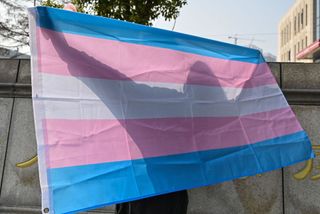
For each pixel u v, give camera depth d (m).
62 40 2.35
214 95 2.90
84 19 2.45
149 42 2.71
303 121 3.91
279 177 3.83
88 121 2.34
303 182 3.81
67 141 2.24
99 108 2.39
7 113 4.19
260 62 3.23
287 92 3.94
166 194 2.52
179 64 2.81
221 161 2.77
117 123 2.43
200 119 2.79
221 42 3.09
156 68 2.69
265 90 3.14
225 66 3.04
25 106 4.18
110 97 2.45
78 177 2.21
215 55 3.02
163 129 2.60
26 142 4.10
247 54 3.20
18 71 4.30
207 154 2.74
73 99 2.31
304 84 4.02
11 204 3.98
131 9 6.12
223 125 2.88
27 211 3.91
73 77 2.34
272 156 2.96
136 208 2.47
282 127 3.08
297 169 3.84
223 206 3.82
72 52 2.37
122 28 2.61
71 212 2.13
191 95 2.79
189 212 3.82
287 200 3.79
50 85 2.25
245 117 2.99
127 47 2.60
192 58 2.88
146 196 2.36
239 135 2.91
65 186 2.16
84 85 2.37
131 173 2.38
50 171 2.15
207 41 3.02
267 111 3.09
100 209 3.90
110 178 2.30
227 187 3.85
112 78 2.49
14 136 4.13
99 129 2.36
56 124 2.23
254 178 3.85
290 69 4.07
